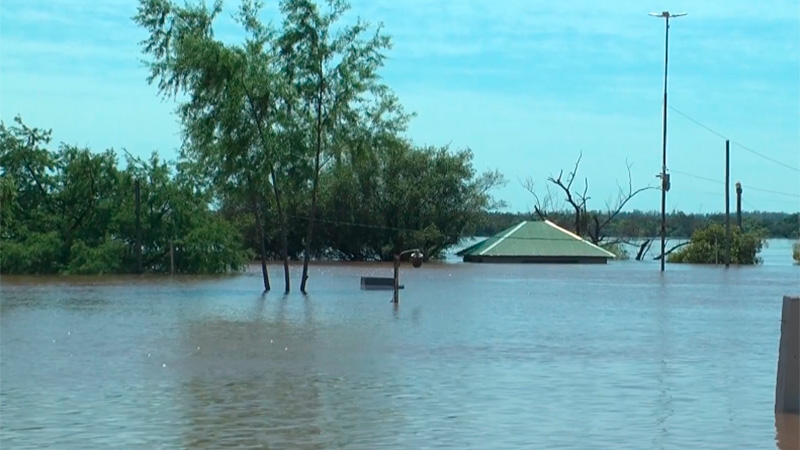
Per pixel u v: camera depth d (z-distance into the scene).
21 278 69.38
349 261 103.25
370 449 15.19
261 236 55.34
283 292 54.06
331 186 97.56
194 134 52.62
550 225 105.56
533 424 16.91
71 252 74.44
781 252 148.38
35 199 76.75
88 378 22.03
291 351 26.95
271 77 52.03
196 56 50.75
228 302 46.31
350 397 19.55
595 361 24.75
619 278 72.25
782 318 17.52
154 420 17.34
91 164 75.88
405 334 31.41
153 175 75.94
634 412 17.91
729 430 16.41
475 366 23.86
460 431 16.39
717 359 25.14
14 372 23.00
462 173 103.81
